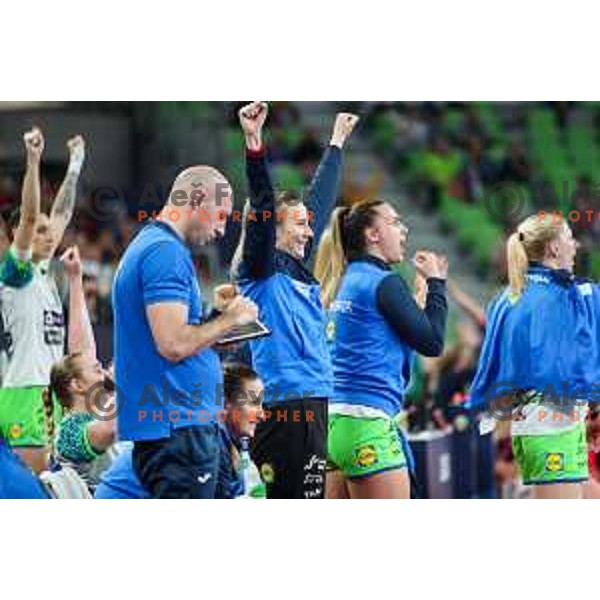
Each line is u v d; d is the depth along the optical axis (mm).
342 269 17969
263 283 17047
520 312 18484
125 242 20781
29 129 21891
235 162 22688
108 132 22359
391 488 17328
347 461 17438
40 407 18266
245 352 17312
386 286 17281
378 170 28078
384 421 17406
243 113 16578
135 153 22375
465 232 27062
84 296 19781
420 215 27672
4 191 21078
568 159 28719
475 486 20703
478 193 27906
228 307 15648
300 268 17359
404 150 28438
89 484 17578
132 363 15914
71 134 22156
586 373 18328
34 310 18250
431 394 21203
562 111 29234
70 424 17609
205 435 15852
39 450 18266
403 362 17688
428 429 20953
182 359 15602
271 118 26172
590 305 18516
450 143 28547
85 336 18453
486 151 28406
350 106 26641
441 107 28688
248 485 17141
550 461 18156
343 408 17422
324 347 17281
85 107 22219
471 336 23078
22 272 18172
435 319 17328
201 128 22922
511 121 29016
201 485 15820
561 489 18109
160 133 22594
